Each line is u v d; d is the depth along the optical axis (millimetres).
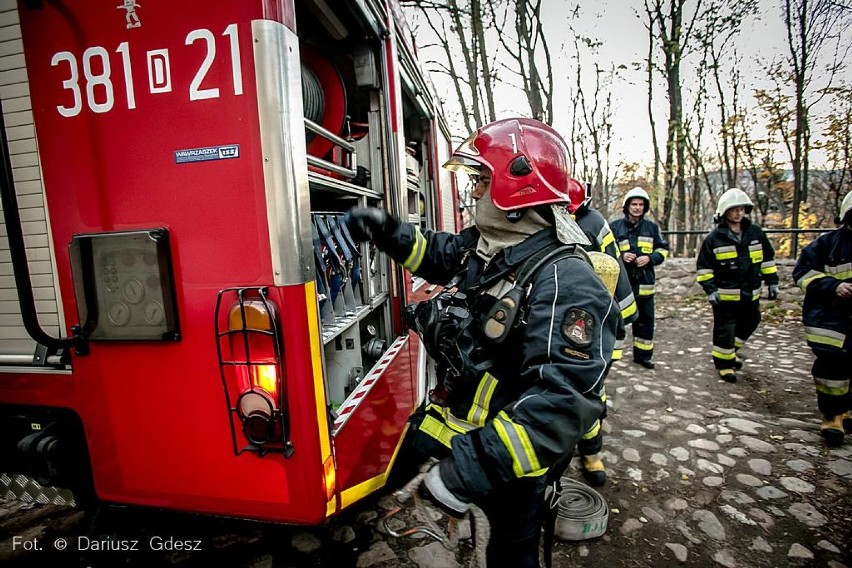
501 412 1160
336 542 2184
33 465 1528
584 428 1125
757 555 2135
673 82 13344
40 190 1460
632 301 2953
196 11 1290
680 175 13680
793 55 13023
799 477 2725
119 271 1399
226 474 1444
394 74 2451
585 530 2209
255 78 1268
